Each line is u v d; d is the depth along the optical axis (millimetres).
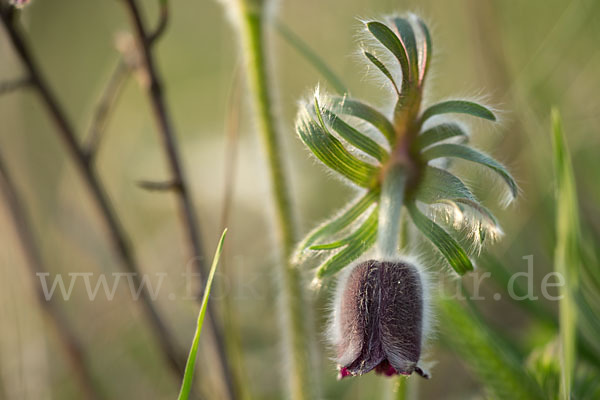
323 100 416
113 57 975
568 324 456
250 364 633
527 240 632
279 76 917
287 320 493
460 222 412
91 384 552
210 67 1011
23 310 587
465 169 514
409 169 418
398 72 424
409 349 410
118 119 915
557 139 460
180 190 516
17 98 714
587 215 586
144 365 647
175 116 997
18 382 575
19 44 518
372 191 422
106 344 657
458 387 571
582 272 528
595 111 673
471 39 728
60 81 945
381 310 412
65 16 965
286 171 494
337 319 419
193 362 430
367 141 418
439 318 486
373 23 411
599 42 700
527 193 631
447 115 426
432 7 838
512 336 553
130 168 891
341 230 423
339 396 572
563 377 455
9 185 547
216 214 831
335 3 900
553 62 691
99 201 531
